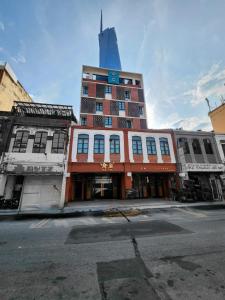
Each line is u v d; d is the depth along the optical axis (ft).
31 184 50.21
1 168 47.09
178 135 64.59
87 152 56.03
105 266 13.34
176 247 16.85
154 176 67.67
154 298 9.42
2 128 51.44
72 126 57.57
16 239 20.65
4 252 16.52
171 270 12.43
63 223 29.50
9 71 67.36
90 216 35.63
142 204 47.78
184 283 10.78
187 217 31.91
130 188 56.34
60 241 19.66
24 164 49.14
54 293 10.13
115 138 59.98
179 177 59.06
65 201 49.62
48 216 36.70
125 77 105.50
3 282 11.42
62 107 60.85
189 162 61.00
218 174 62.80
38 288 10.67
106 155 57.06
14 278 11.88
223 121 80.18
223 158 64.03
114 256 15.17
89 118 87.04
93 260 14.47
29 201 48.55
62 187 49.65
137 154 59.62
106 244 18.31
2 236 22.00
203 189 59.26
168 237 20.04
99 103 93.09
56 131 55.21
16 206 45.37
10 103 68.23
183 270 12.40
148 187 65.98
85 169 54.08
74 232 23.45
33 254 15.96
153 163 59.52
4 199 44.86
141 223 27.89
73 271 12.68
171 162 61.05
